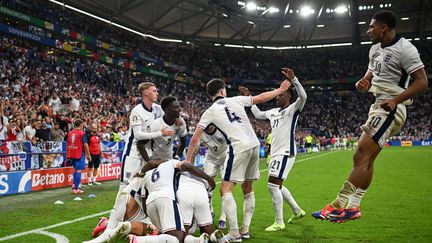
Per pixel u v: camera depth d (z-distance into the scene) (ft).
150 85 21.43
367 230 20.34
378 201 29.58
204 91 168.04
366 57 184.75
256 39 170.50
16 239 18.85
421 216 23.85
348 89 190.29
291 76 19.74
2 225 22.25
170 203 14.57
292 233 19.90
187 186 15.58
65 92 76.13
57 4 101.76
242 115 18.71
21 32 87.20
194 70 158.81
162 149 21.80
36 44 97.81
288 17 153.07
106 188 41.14
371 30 13.14
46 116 54.08
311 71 188.44
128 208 17.04
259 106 176.35
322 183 42.57
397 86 12.76
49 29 95.04
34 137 46.32
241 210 27.35
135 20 126.62
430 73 171.94
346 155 102.78
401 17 148.15
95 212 26.66
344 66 185.98
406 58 12.39
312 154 113.60
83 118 57.67
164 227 14.30
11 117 47.09
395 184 39.86
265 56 189.37
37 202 31.42
